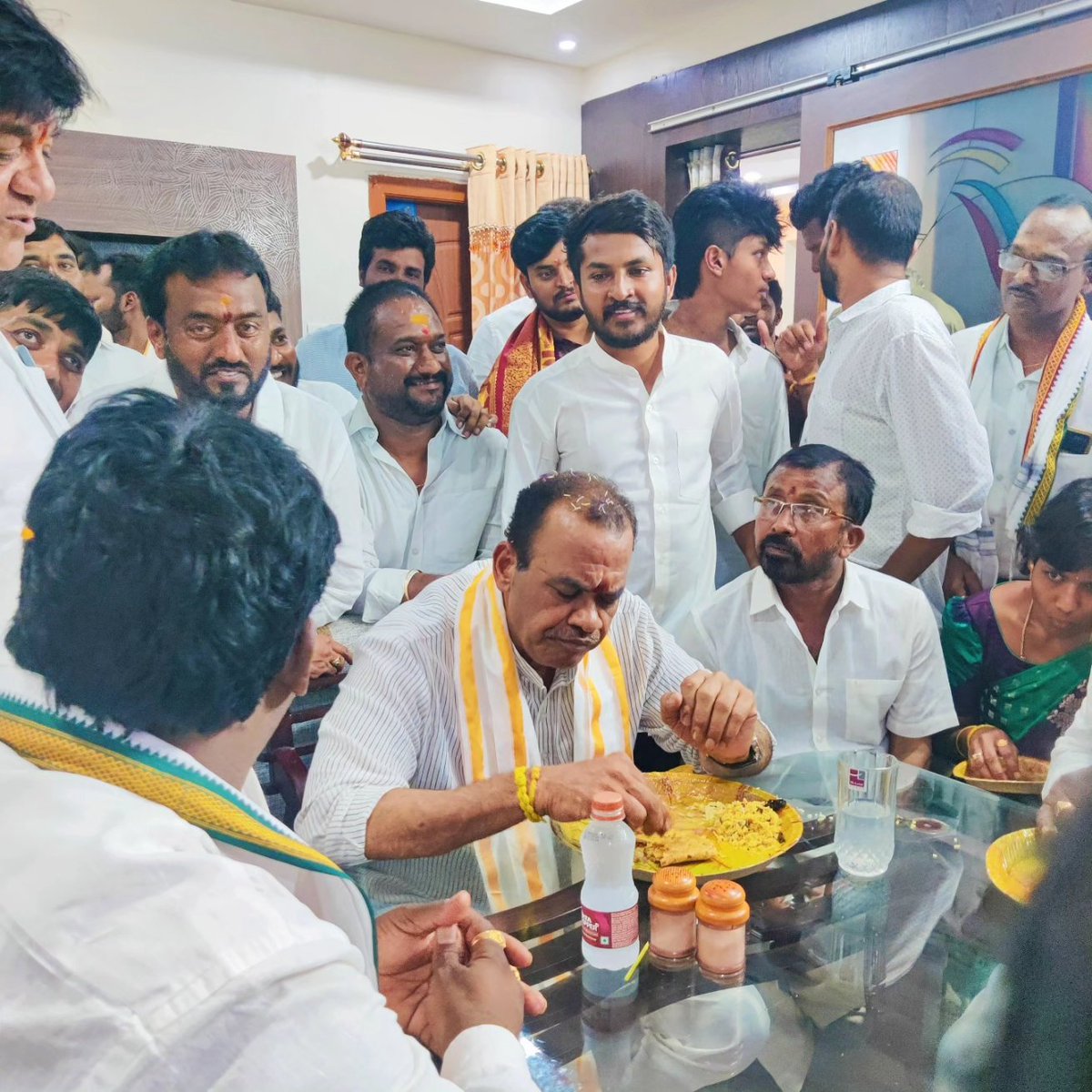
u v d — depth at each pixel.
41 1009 0.45
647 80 2.32
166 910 0.48
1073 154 1.67
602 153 2.38
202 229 1.87
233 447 0.58
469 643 1.37
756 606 2.07
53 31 1.70
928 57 1.84
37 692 0.57
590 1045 0.82
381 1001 0.53
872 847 1.12
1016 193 1.75
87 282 1.72
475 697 1.36
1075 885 0.39
